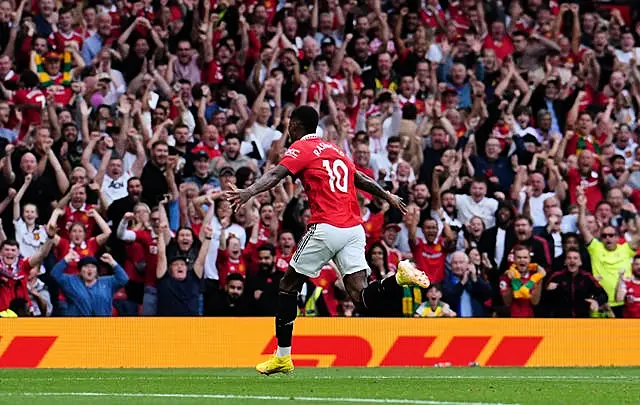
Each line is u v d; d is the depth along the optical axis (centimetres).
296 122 2272
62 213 3838
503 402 1783
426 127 4675
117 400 1822
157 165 4041
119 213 3916
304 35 4941
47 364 3303
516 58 5241
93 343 3353
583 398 1900
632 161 5038
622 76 5247
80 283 3638
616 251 4247
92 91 4369
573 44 5381
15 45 4359
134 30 4547
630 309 4172
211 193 4028
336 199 2233
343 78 4844
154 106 4428
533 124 4969
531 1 5431
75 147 4084
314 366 3472
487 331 3675
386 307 3888
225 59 4656
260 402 1766
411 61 4966
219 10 4806
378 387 2138
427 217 4306
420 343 3600
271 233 4041
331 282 3878
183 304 3747
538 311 4031
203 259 3806
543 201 4538
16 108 4169
